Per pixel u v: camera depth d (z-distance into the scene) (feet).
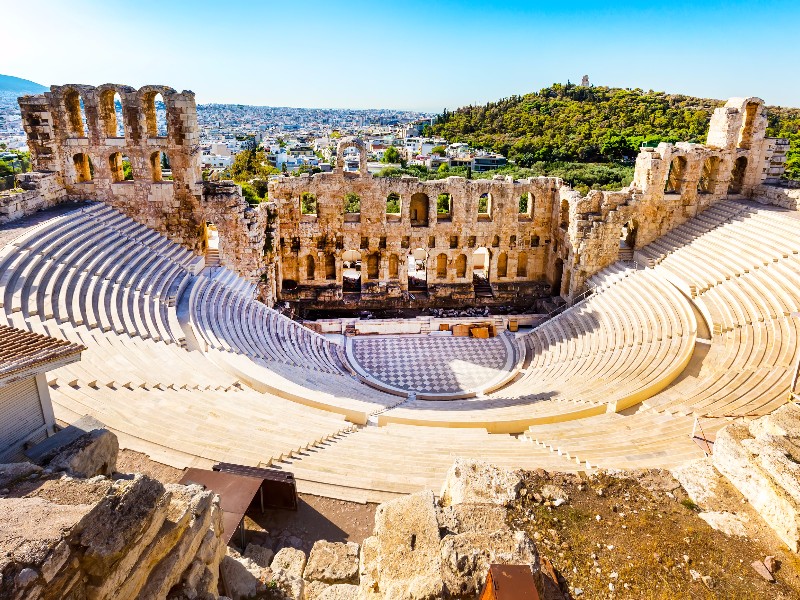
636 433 61.11
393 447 58.65
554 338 116.16
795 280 90.84
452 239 140.87
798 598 31.96
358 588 33.06
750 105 127.95
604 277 127.85
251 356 88.33
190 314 93.81
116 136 115.96
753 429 44.88
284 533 42.42
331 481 48.52
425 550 29.32
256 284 124.36
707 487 42.06
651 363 86.58
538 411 75.66
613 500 40.42
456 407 86.79
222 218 119.03
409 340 125.59
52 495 23.43
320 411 71.46
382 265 140.87
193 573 26.81
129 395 59.47
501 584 23.49
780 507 36.70
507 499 39.40
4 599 18.22
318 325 127.54
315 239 137.39
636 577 33.22
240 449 51.21
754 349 79.41
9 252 81.51
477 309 142.20
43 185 109.60
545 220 143.02
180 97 110.83
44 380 38.93
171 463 46.75
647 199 127.95
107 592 21.54
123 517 22.89
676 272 112.68
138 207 118.52
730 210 124.88
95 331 73.61
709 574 33.53
